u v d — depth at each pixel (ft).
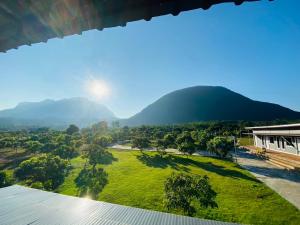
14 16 7.80
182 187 33.83
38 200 17.40
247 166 81.41
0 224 12.78
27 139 176.76
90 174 72.84
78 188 59.98
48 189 56.03
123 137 215.51
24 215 14.14
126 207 15.62
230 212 39.22
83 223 12.85
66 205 16.05
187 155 110.01
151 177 68.18
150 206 44.01
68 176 73.20
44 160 66.74
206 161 96.22
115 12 7.29
